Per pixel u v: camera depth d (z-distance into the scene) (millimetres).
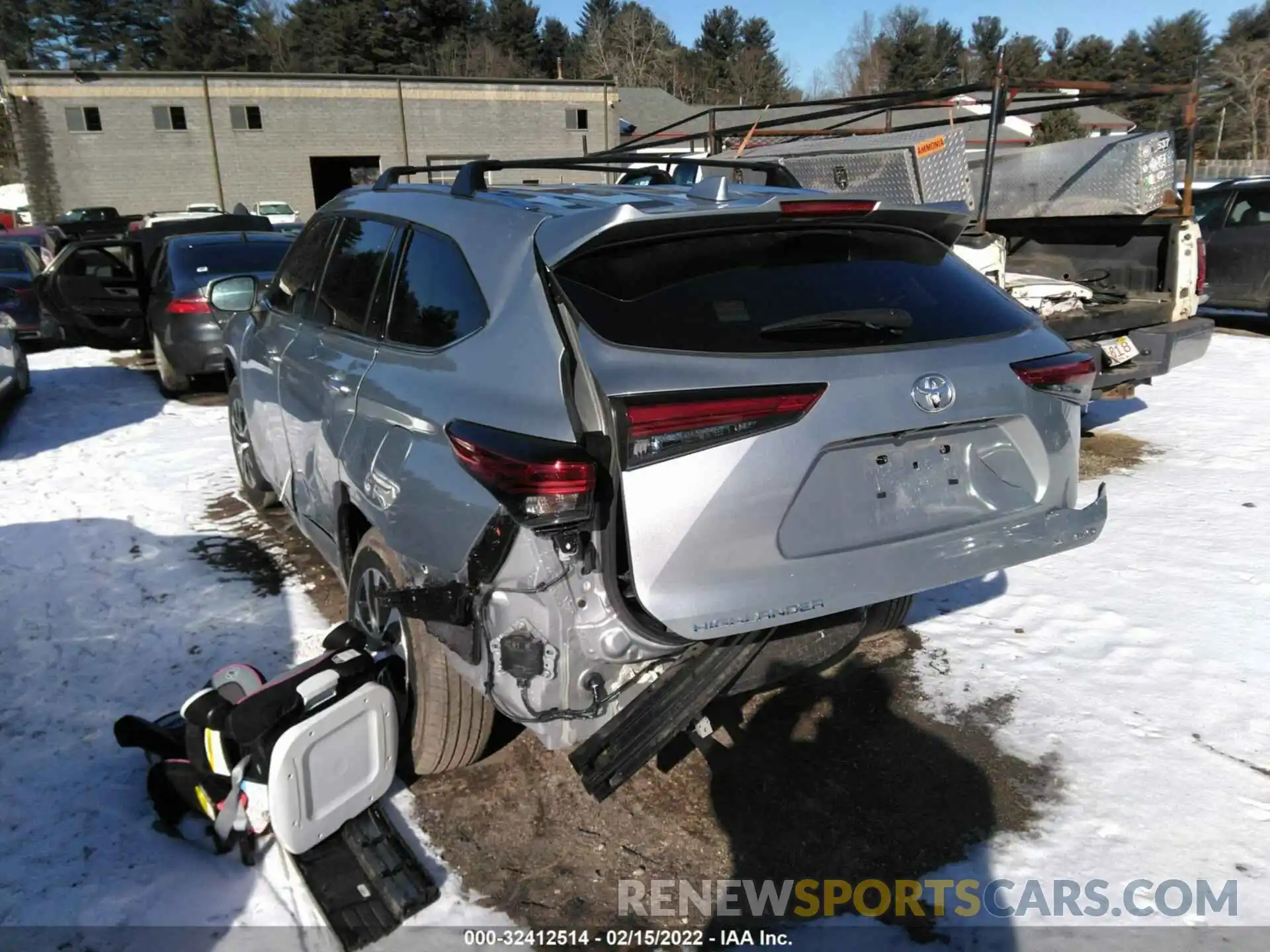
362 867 2670
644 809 2963
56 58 69500
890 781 3086
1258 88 54719
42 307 9922
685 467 2230
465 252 2777
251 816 2656
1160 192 6379
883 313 2609
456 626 2512
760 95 80875
